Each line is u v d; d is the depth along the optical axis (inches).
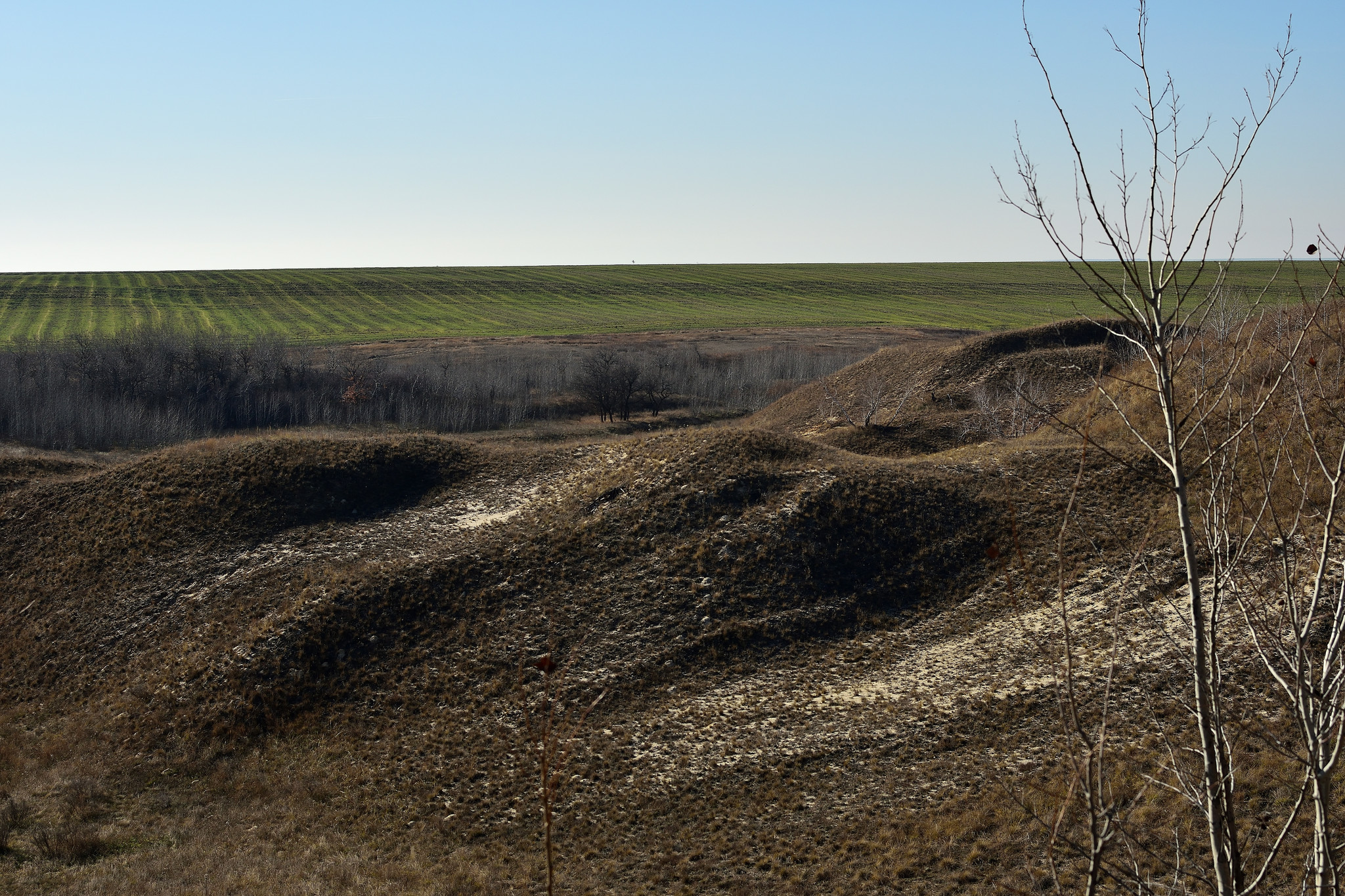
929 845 685.9
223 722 1000.2
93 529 1401.3
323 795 880.3
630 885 701.3
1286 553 236.1
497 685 1005.2
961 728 821.9
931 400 2213.3
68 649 1196.5
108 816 871.1
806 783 797.9
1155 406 1211.2
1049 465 1241.4
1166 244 199.8
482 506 1428.4
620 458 1439.5
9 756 991.0
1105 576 983.0
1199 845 588.1
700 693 966.4
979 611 1033.5
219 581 1266.0
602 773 852.0
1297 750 622.8
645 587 1126.4
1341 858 214.2
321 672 1059.3
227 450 1547.7
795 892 667.4
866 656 998.4
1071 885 598.9
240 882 717.3
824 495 1221.1
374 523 1408.7
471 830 802.2
